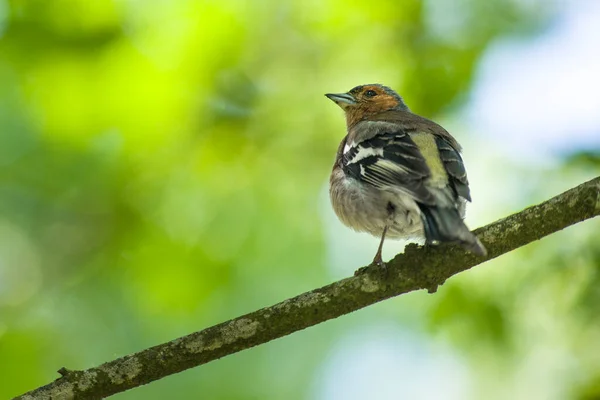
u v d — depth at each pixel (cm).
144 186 1272
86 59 1240
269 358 1405
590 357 1084
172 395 1348
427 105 1292
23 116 1301
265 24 1316
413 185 886
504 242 829
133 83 1255
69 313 1253
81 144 1271
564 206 830
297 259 1320
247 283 1291
